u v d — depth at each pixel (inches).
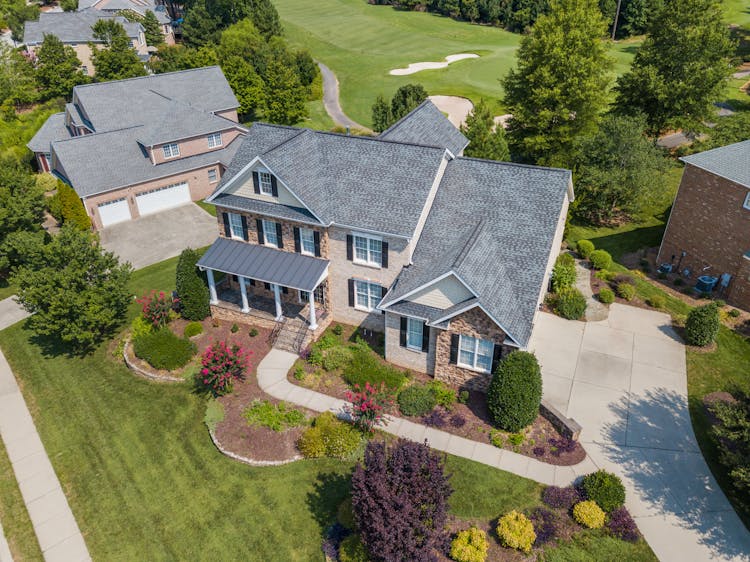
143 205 1941.4
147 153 1969.7
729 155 1358.3
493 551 831.1
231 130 2146.9
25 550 877.8
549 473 946.1
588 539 844.6
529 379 978.1
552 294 1376.7
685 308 1350.9
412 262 1173.7
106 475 992.9
